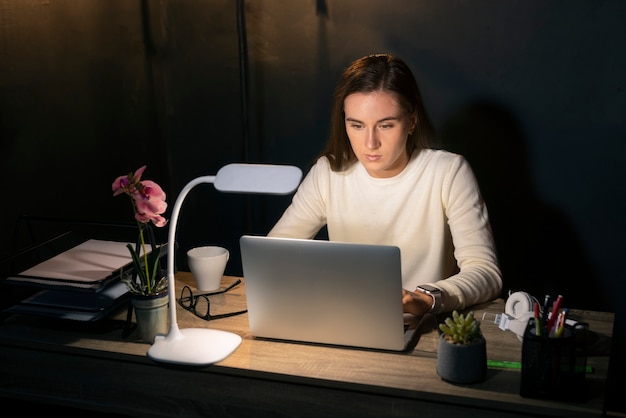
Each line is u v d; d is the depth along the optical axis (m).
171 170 3.17
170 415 1.70
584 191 2.71
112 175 2.76
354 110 2.00
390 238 2.23
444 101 2.79
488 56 2.70
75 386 1.78
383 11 2.77
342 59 2.86
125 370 1.72
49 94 2.38
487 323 1.81
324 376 1.55
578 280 2.79
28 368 1.81
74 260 1.94
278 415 1.61
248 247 1.65
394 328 1.62
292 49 2.92
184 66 3.05
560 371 1.41
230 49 2.98
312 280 1.63
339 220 2.27
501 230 2.84
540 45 2.63
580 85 2.62
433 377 1.54
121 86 2.78
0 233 2.20
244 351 1.68
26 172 2.29
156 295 1.72
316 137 2.98
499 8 2.64
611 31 2.54
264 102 3.01
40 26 2.34
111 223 1.89
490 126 2.76
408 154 2.19
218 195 3.16
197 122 3.10
